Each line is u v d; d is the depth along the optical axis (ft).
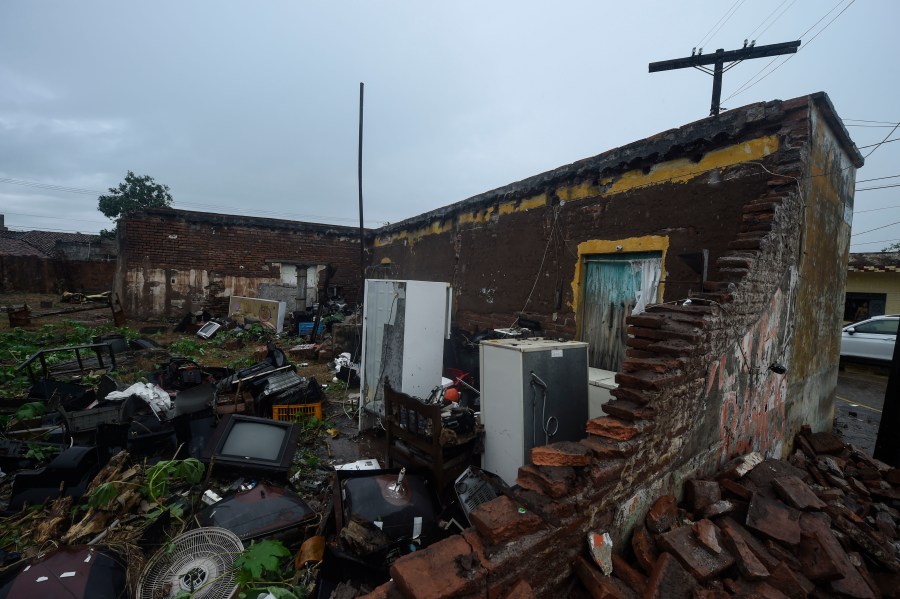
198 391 16.34
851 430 22.30
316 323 35.73
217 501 10.75
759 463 11.26
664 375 8.43
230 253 44.27
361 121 31.37
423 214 35.01
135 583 7.68
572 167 19.40
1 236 95.50
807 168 12.73
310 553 8.70
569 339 19.43
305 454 14.98
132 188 81.41
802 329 15.25
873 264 41.57
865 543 9.82
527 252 22.65
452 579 5.57
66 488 10.98
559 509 6.77
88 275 70.85
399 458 12.85
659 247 15.52
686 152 14.88
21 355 25.95
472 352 20.94
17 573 7.11
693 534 7.89
